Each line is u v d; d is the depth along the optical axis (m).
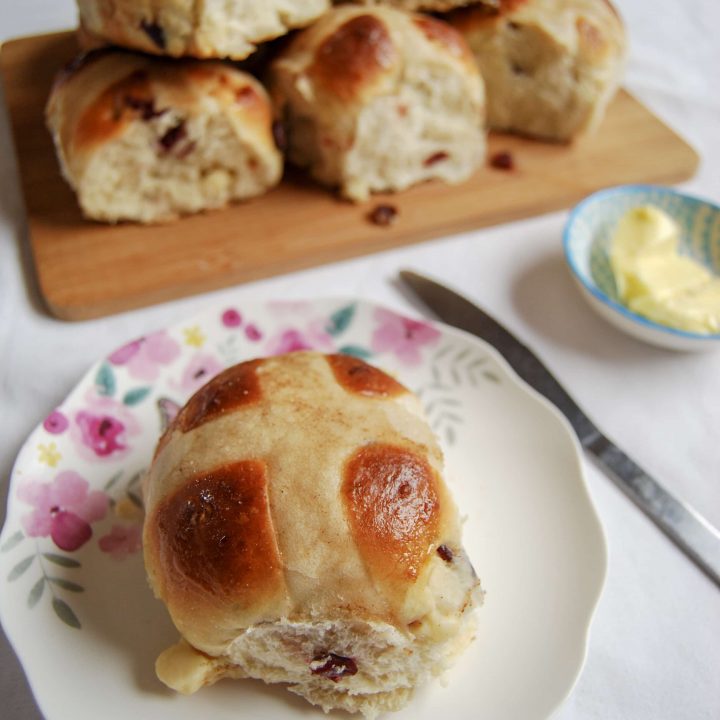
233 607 0.26
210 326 0.35
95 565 0.29
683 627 0.30
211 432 0.28
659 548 0.31
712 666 0.29
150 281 0.39
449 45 0.42
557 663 0.27
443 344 0.35
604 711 0.28
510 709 0.27
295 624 0.26
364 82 0.40
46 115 0.44
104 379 0.33
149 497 0.28
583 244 0.40
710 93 0.52
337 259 0.41
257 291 0.40
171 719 0.26
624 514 0.32
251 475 0.27
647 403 0.36
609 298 0.37
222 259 0.40
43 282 0.38
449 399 0.34
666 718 0.28
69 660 0.27
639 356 0.37
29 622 0.27
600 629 0.29
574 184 0.44
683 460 0.34
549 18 0.44
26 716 0.28
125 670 0.27
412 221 0.42
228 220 0.42
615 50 0.45
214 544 0.26
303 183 0.44
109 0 0.38
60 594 0.28
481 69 0.46
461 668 0.28
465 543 0.30
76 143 0.39
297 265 0.40
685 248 0.40
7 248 0.40
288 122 0.43
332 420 0.28
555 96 0.46
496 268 0.41
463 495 0.31
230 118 0.40
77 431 0.32
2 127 0.46
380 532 0.26
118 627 0.28
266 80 0.43
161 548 0.27
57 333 0.37
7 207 0.42
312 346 0.35
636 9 0.58
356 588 0.26
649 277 0.37
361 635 0.26
